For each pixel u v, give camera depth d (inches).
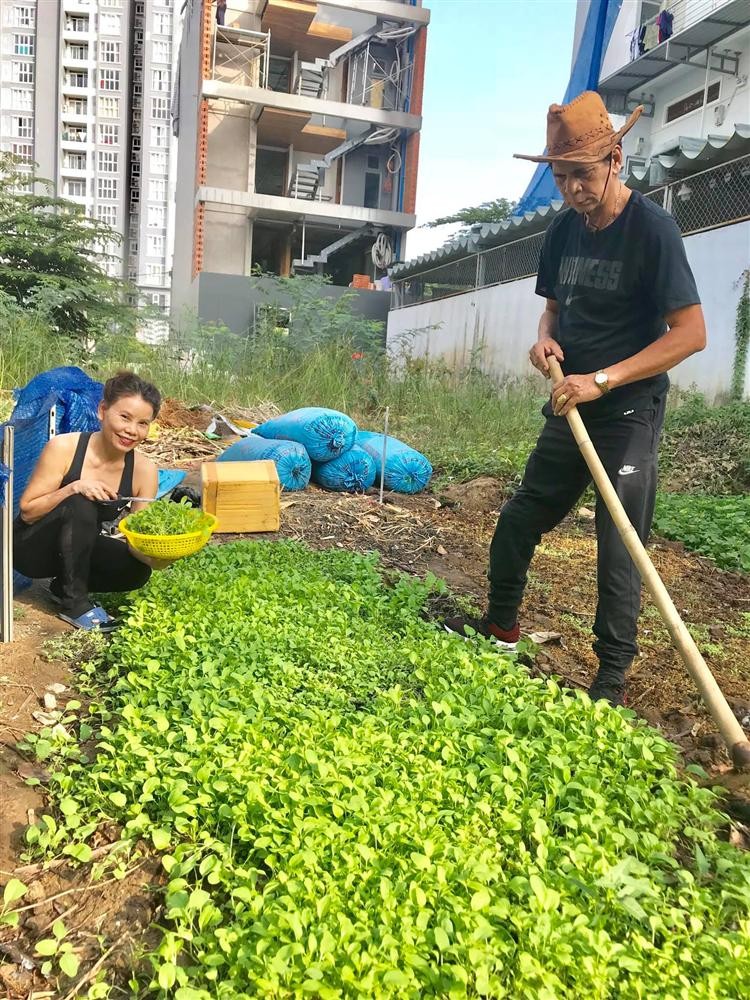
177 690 131.7
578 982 81.7
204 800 103.3
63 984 85.6
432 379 548.1
